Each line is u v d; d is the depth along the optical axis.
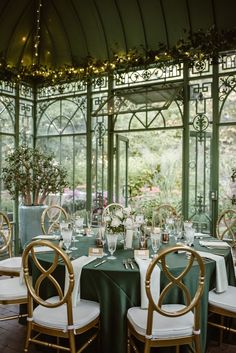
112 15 5.39
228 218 4.93
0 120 5.91
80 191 6.06
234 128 4.93
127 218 3.30
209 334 3.03
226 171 4.98
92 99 5.98
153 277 2.50
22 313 3.27
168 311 2.40
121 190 5.88
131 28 5.42
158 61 5.38
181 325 2.31
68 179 6.17
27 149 5.77
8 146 6.03
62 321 2.36
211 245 3.35
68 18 5.68
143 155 5.92
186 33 5.11
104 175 5.88
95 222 5.74
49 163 5.86
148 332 2.23
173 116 5.31
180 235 3.69
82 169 6.05
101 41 5.73
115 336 2.56
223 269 2.87
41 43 6.13
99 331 2.62
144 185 5.88
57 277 2.72
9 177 5.65
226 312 2.66
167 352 2.63
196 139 5.17
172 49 5.18
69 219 4.09
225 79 4.99
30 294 2.42
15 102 6.14
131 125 5.64
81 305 2.59
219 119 5.02
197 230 5.12
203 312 2.67
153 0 5.02
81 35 5.80
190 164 5.21
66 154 6.21
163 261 2.18
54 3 5.53
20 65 6.07
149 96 5.30
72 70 5.99
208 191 5.08
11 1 5.25
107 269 2.59
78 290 2.60
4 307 3.81
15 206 6.11
